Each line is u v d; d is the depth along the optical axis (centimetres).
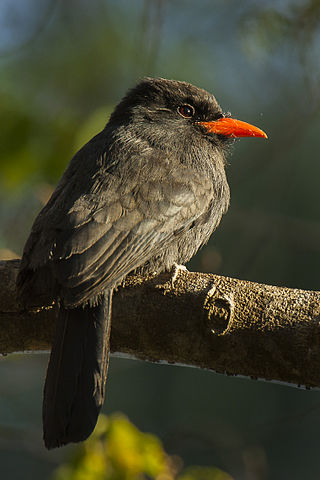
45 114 1184
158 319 748
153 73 1358
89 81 1452
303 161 1502
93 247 759
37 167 1137
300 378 723
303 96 1405
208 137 989
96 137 923
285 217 1359
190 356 748
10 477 1439
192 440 1136
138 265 798
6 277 783
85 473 873
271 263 1394
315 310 721
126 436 889
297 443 1412
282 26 1292
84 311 741
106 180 830
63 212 790
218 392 1436
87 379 716
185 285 750
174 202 849
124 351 770
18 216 1270
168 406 1434
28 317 777
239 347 730
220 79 1545
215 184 941
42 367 1403
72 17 1485
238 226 1410
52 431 706
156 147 909
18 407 1390
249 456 1104
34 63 1416
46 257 748
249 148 1499
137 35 1346
